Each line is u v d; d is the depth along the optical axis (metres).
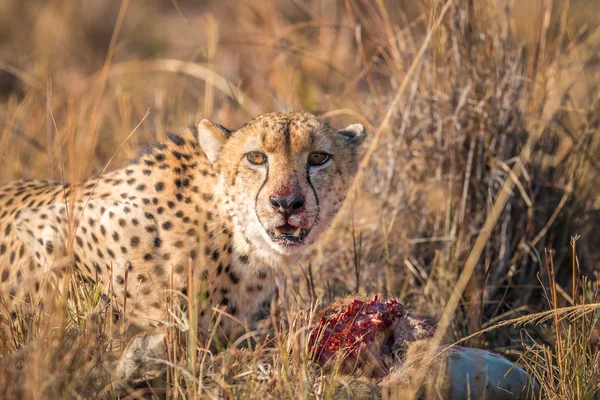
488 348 9.19
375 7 16.42
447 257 10.15
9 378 6.46
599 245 11.27
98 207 8.29
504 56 10.85
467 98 10.69
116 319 8.34
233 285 8.55
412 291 10.16
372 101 12.23
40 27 19.27
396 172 11.16
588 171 11.16
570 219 10.76
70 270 7.66
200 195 8.41
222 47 18.38
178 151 8.70
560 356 7.63
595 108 11.26
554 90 11.03
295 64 15.55
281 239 8.23
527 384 7.44
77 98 14.64
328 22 14.75
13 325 7.84
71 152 8.87
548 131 10.94
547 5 11.13
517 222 10.52
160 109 13.60
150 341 6.98
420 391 7.05
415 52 11.27
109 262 8.30
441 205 10.77
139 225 8.22
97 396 6.71
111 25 21.09
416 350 7.28
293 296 9.35
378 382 7.18
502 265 10.23
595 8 16.00
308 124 8.48
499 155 10.56
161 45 20.06
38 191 9.42
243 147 8.39
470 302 9.31
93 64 18.44
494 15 10.86
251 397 6.83
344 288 10.48
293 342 7.34
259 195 8.23
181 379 7.04
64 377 6.47
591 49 12.12
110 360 7.08
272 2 17.52
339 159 8.77
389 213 11.09
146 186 8.47
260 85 14.95
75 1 20.70
